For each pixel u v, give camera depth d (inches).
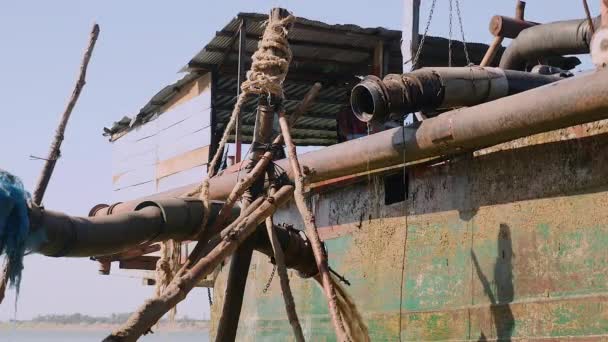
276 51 314.0
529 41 447.5
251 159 312.3
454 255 351.3
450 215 355.9
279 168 306.7
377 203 399.2
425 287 363.3
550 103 281.1
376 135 360.8
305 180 287.6
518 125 296.4
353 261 410.6
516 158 328.5
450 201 356.8
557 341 301.0
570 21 430.6
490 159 339.6
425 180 371.6
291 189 283.4
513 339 318.3
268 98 310.0
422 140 335.9
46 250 277.0
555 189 311.4
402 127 347.3
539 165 319.0
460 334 341.7
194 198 315.9
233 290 298.7
